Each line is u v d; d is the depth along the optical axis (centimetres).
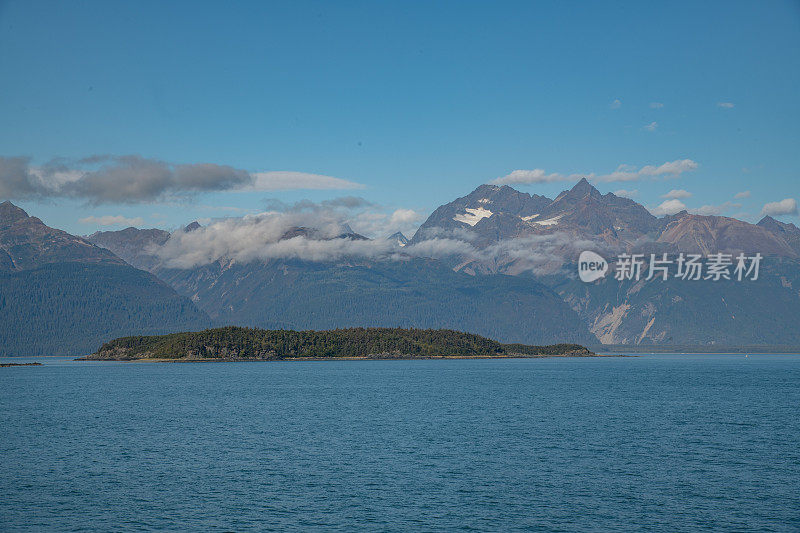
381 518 7806
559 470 9956
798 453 11162
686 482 9269
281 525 7594
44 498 8606
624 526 7538
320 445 11944
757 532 7356
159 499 8544
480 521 7694
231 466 10275
